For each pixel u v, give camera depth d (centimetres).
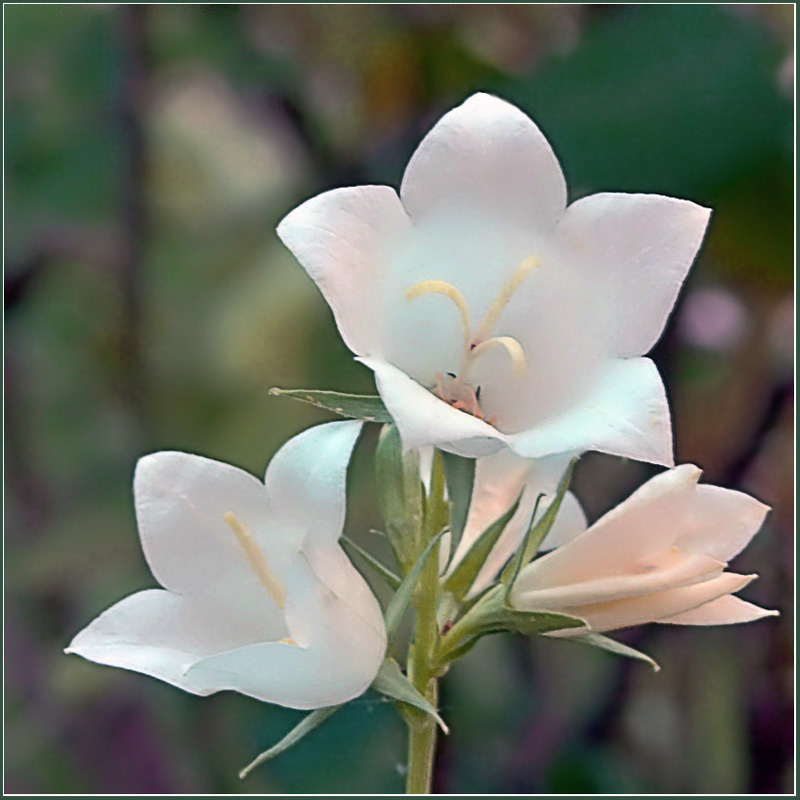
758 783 44
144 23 45
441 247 38
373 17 46
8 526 45
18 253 46
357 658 37
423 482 38
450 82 46
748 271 44
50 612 45
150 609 38
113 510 45
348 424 37
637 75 44
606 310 37
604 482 45
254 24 46
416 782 38
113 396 45
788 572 45
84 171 45
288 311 45
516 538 39
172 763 44
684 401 44
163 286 45
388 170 46
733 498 38
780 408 44
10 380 46
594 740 44
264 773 44
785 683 44
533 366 38
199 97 46
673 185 43
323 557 37
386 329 38
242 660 36
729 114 43
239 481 38
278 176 46
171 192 46
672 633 45
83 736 45
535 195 38
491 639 44
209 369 45
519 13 46
